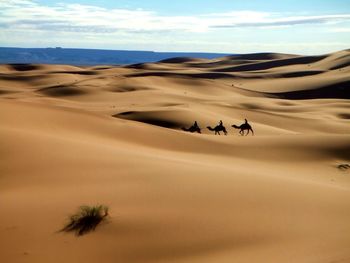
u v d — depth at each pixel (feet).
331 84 395.55
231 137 93.04
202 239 27.17
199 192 37.09
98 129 82.28
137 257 25.38
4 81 390.01
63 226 29.76
